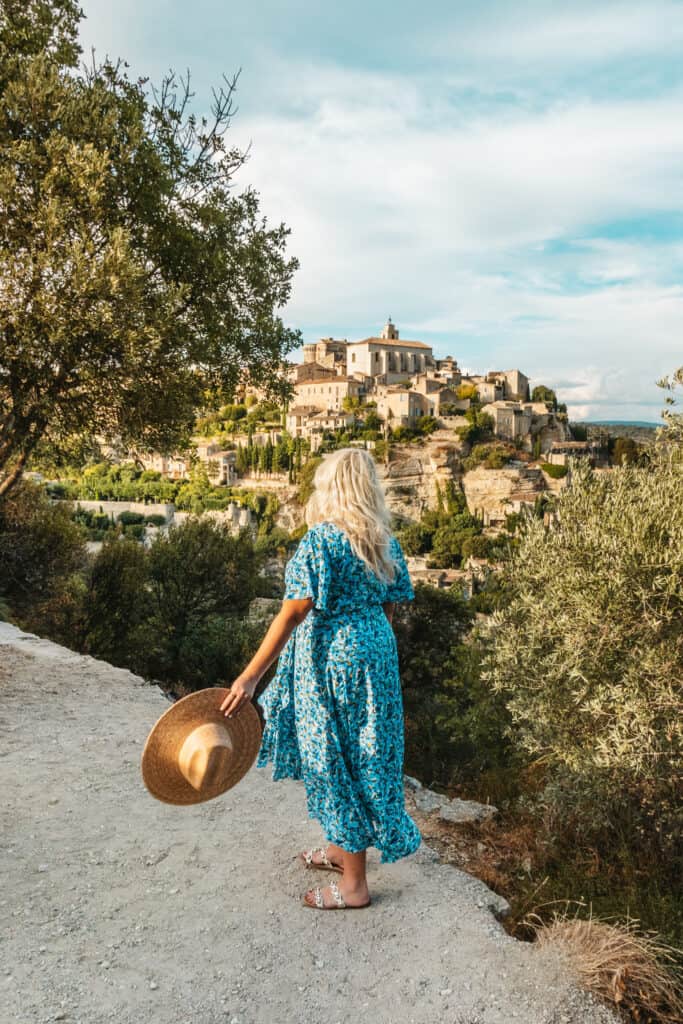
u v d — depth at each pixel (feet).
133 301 26.00
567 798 16.47
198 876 10.87
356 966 8.86
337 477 9.62
